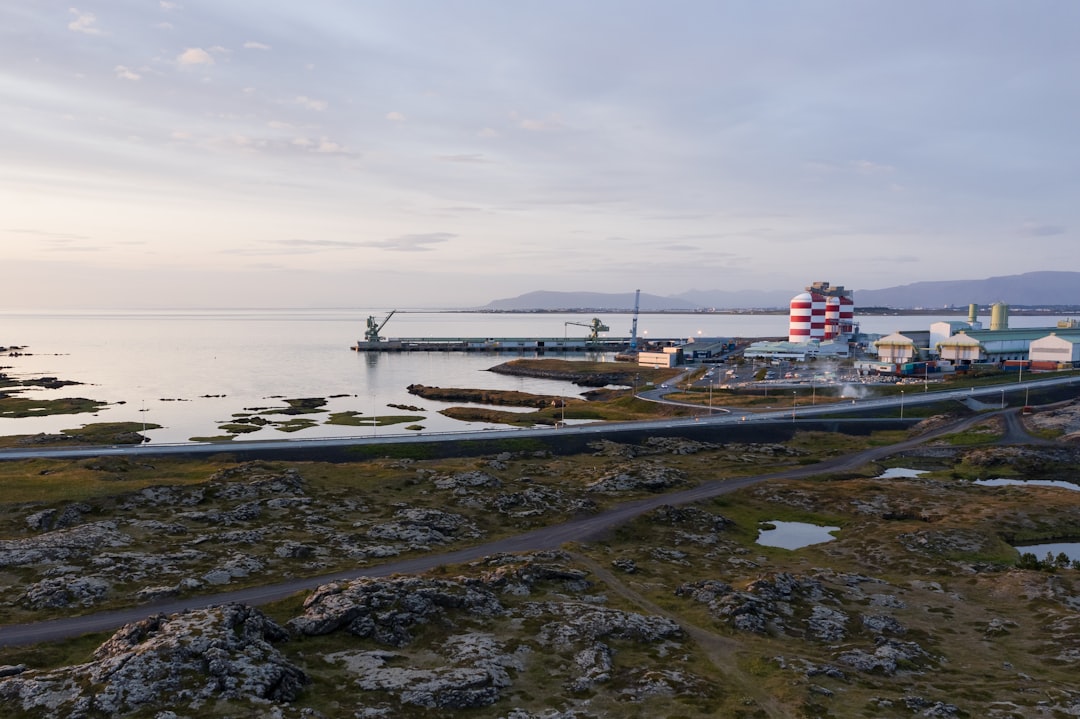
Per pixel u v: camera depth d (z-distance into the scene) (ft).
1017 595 288.71
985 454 538.88
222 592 262.06
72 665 198.39
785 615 261.85
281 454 510.99
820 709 186.50
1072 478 498.69
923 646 241.14
